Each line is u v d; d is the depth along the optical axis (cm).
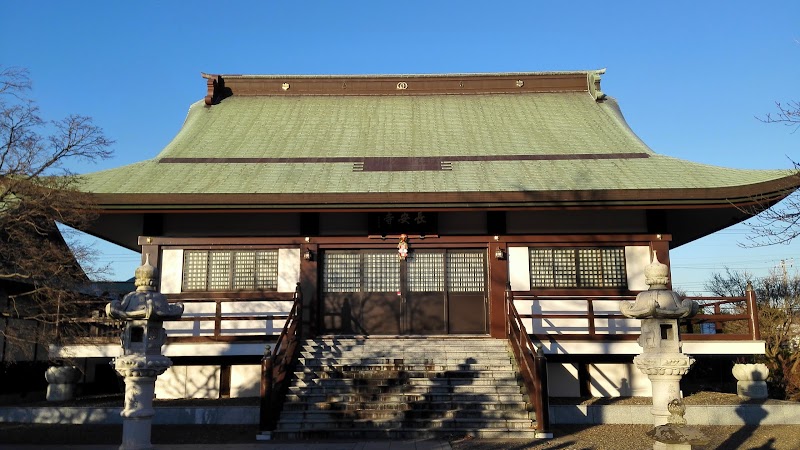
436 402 1472
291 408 1473
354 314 1905
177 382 1891
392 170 1945
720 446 1320
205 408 1576
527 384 1482
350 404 1470
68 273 1606
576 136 2267
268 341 1766
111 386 2383
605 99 2622
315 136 2280
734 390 2145
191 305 1864
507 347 1747
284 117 2462
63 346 1778
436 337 1848
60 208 1495
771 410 1538
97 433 1489
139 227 2091
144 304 1121
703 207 1722
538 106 2562
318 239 1911
